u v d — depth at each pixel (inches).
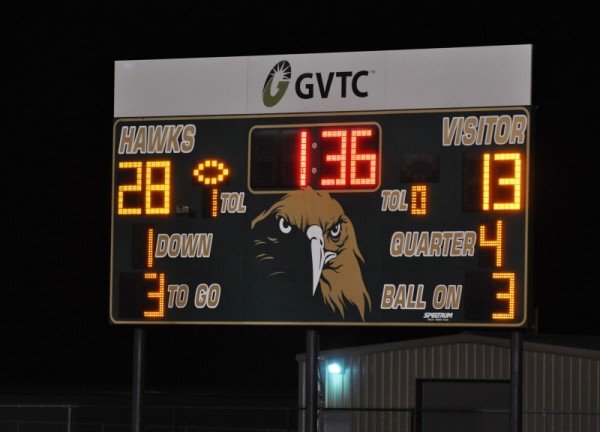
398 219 1027.9
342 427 1589.6
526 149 1005.2
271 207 1057.5
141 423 1079.0
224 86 1074.7
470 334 1615.4
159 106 1083.9
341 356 1657.2
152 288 1071.6
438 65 1030.4
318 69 1057.5
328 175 1046.4
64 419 2672.2
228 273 1061.8
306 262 1047.6
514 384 1006.4
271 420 2773.1
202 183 1070.4
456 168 1018.7
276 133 1060.5
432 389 1622.8
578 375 1535.4
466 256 1008.2
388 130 1036.5
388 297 1026.1
